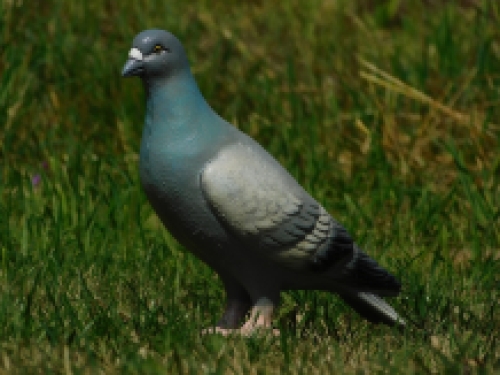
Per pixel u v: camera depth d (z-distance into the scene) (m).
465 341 8.80
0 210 11.70
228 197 8.24
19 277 10.02
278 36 17.22
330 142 14.12
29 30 15.68
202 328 9.17
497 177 12.96
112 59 15.72
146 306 9.27
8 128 13.63
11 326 8.81
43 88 14.85
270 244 8.41
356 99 14.62
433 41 16.36
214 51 16.30
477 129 13.47
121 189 12.48
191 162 8.34
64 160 13.41
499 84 14.70
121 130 13.95
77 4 17.20
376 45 16.56
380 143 13.59
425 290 10.15
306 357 8.30
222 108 14.99
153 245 11.13
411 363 8.21
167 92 8.45
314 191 12.55
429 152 13.66
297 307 9.89
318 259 8.53
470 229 11.95
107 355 8.29
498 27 15.81
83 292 9.62
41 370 7.96
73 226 11.42
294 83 15.37
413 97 13.84
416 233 11.88
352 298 8.95
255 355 8.32
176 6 18.00
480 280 10.55
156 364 7.92
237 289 8.98
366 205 12.59
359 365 8.26
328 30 17.61
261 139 14.19
